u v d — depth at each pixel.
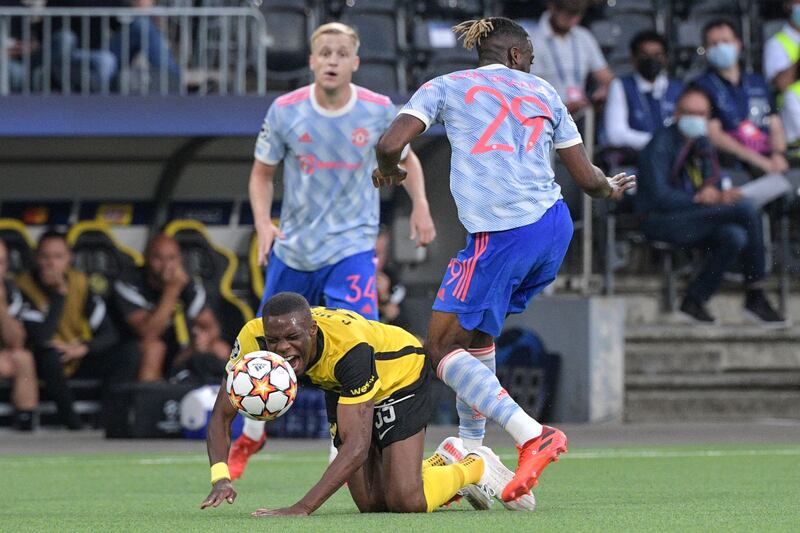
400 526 18.75
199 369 46.25
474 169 22.34
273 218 53.03
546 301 50.84
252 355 19.80
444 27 58.69
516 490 21.03
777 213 54.34
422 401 20.88
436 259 54.09
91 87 49.81
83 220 52.44
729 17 62.03
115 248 49.72
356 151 29.45
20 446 41.38
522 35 23.23
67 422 47.38
